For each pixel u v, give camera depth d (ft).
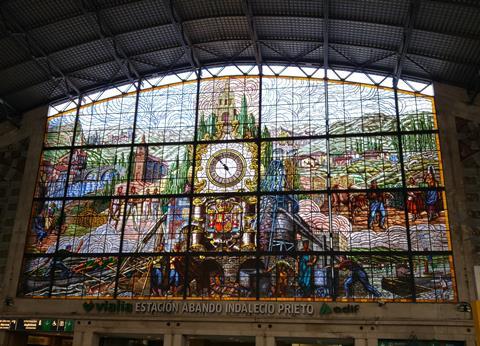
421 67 98.53
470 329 84.53
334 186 96.48
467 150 94.38
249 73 106.93
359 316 88.02
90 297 96.43
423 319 86.17
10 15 90.12
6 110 107.14
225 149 101.96
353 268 91.50
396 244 91.61
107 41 99.14
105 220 100.73
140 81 109.60
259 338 89.30
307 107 102.42
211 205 98.78
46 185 104.78
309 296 91.09
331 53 102.32
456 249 89.20
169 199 100.27
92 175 104.22
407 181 94.84
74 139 107.45
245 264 94.43
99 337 96.37
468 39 88.74
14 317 96.07
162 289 95.04
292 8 93.50
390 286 89.56
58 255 99.66
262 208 97.09
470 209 90.94
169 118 106.11
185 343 92.94
